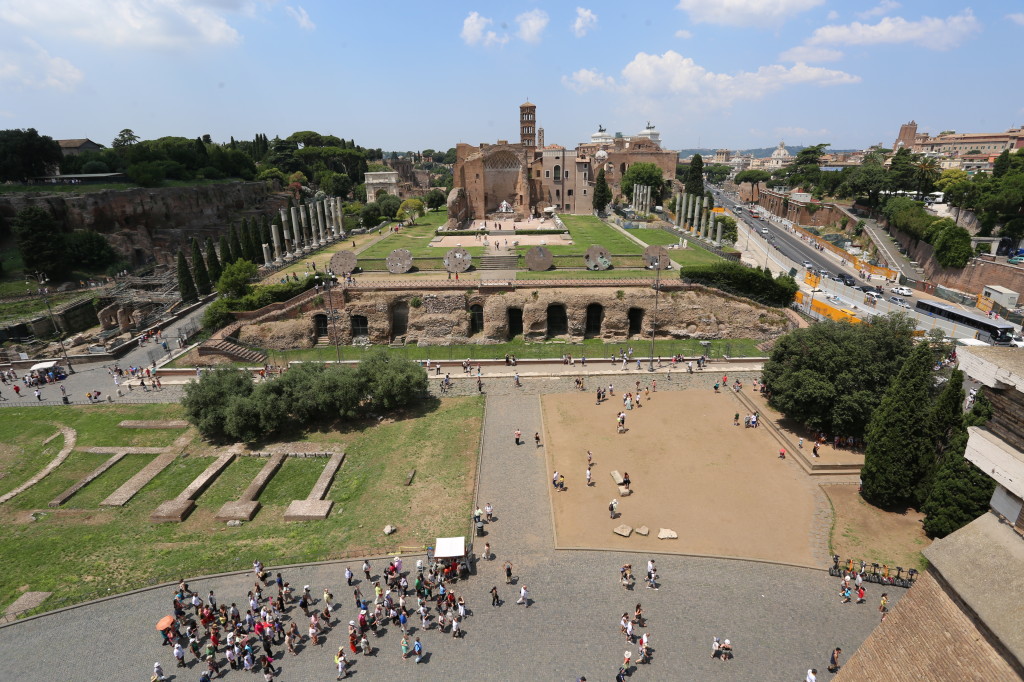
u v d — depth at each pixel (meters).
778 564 34.81
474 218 145.62
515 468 46.12
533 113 175.00
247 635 29.34
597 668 27.86
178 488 45.50
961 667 11.88
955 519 34.78
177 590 34.06
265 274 88.06
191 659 29.00
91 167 130.12
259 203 160.50
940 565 12.88
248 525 40.69
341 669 27.58
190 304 87.06
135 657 29.33
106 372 66.75
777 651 28.56
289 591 32.41
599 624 30.62
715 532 37.94
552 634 30.03
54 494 45.06
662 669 27.62
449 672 27.89
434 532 38.62
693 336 75.12
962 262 99.69
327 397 52.38
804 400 45.72
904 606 13.66
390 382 53.88
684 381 62.09
